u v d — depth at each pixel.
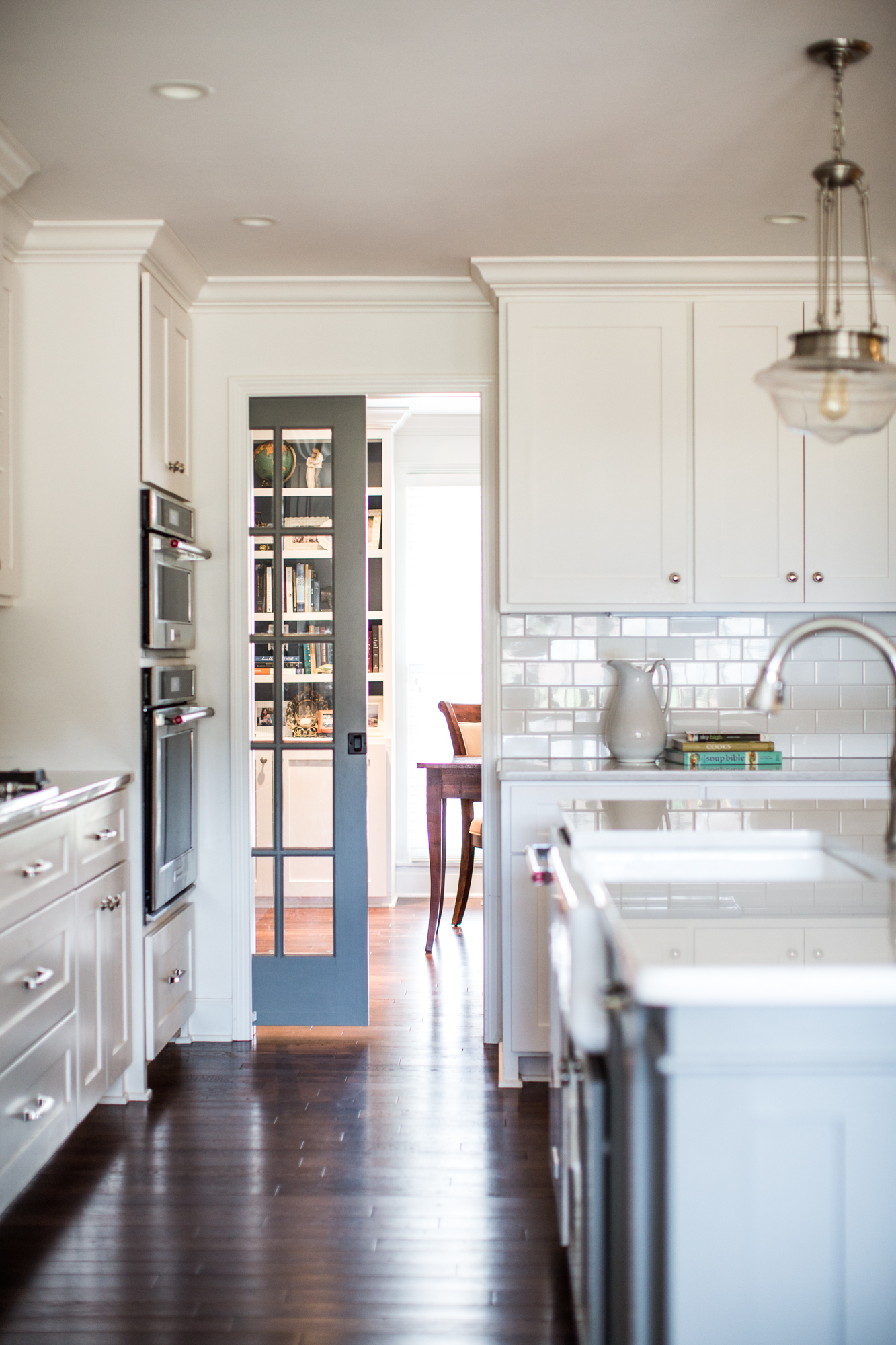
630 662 4.16
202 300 4.04
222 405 4.09
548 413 3.82
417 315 4.09
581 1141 1.77
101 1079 3.20
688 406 3.83
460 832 6.55
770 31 2.34
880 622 4.16
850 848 2.13
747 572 3.85
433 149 2.92
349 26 2.32
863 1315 1.41
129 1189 2.90
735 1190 1.41
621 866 2.08
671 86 2.58
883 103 2.66
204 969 4.10
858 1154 1.41
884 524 3.87
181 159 2.98
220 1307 2.37
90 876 3.12
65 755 3.52
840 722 4.18
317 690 4.16
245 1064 3.84
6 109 2.69
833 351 1.98
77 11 2.26
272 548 4.15
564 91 2.61
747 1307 1.41
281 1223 2.72
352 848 4.14
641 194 3.22
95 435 3.50
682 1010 1.41
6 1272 2.50
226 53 2.43
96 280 3.49
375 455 6.31
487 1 2.23
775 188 3.18
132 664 3.51
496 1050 3.97
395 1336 2.27
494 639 4.12
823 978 1.35
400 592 6.50
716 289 3.82
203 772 4.10
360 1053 3.94
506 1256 2.57
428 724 6.52
